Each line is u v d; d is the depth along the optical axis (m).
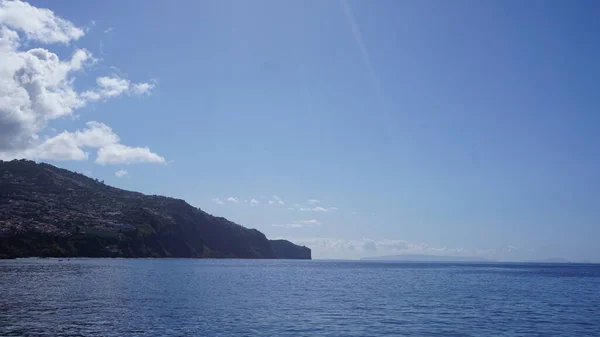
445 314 58.66
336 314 57.44
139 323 47.41
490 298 79.56
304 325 49.12
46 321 47.50
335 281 124.94
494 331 47.78
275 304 66.06
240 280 117.50
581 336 45.84
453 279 144.25
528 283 124.94
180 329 44.88
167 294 75.19
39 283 90.75
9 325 45.03
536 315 59.09
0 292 73.56
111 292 76.25
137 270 149.12
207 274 139.38
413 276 163.88
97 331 43.00
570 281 137.00
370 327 48.75
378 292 89.56
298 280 125.56
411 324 50.97
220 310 57.94
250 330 45.44
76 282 94.88
